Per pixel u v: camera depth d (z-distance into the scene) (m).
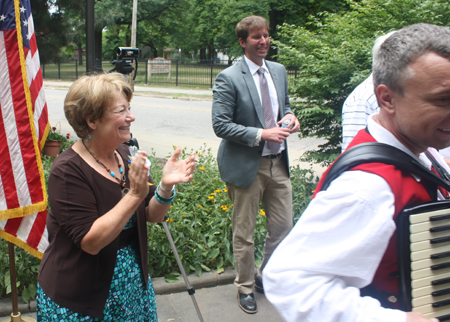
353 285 0.98
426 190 1.04
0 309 2.80
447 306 1.01
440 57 0.93
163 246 3.26
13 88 2.47
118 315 1.72
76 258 1.61
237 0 22.28
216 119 2.75
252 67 2.84
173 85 22.69
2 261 2.91
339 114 4.71
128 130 1.69
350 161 1.01
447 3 4.51
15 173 2.48
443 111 0.95
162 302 3.06
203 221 3.84
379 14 4.77
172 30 37.41
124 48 2.73
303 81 4.70
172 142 8.61
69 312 1.61
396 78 0.99
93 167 1.64
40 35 9.76
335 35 4.89
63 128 10.07
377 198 0.94
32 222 2.55
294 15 21.77
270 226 2.97
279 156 2.88
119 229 1.54
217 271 3.40
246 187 2.76
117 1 30.45
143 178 1.52
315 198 1.00
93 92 1.57
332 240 0.93
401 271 0.98
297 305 0.93
